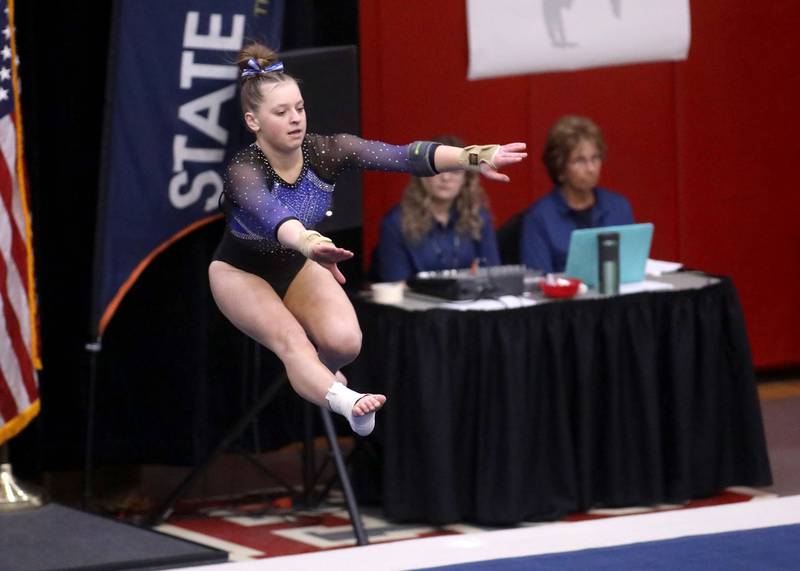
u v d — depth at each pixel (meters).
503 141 24.70
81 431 20.89
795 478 21.20
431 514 18.91
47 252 20.53
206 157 19.25
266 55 11.34
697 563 13.53
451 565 13.70
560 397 19.20
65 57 20.23
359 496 20.30
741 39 26.23
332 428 18.59
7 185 18.20
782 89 26.64
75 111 20.39
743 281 26.86
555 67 23.94
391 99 23.89
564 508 19.31
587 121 21.45
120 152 18.88
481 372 18.86
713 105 26.17
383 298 19.47
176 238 19.33
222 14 19.02
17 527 17.94
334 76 18.58
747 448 20.39
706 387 20.06
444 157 11.34
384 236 20.80
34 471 20.55
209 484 21.81
